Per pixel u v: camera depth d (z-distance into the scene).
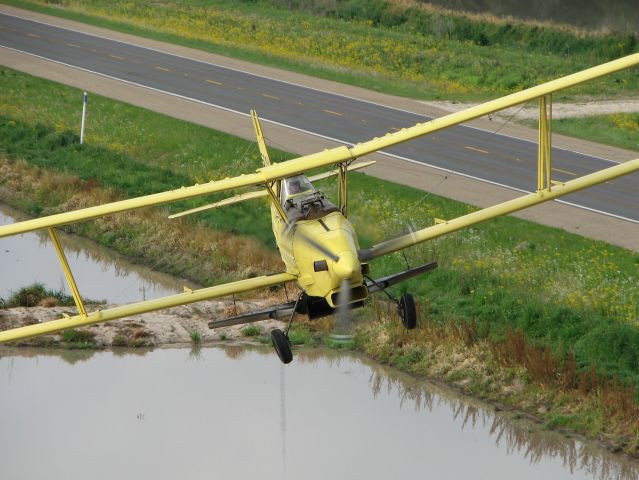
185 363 78.25
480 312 80.06
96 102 155.75
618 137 139.62
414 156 129.12
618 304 79.19
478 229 100.81
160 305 58.53
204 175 121.88
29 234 112.00
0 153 131.00
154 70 178.50
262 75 175.88
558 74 175.50
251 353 80.19
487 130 142.62
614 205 110.44
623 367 70.19
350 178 117.06
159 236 103.69
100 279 96.88
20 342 81.50
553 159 129.12
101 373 76.31
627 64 61.16
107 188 116.50
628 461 61.00
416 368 75.00
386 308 83.00
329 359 78.44
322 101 158.62
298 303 54.66
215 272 95.69
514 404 68.75
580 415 65.69
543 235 99.31
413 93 166.38
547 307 78.44
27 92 160.50
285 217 55.34
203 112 151.00
